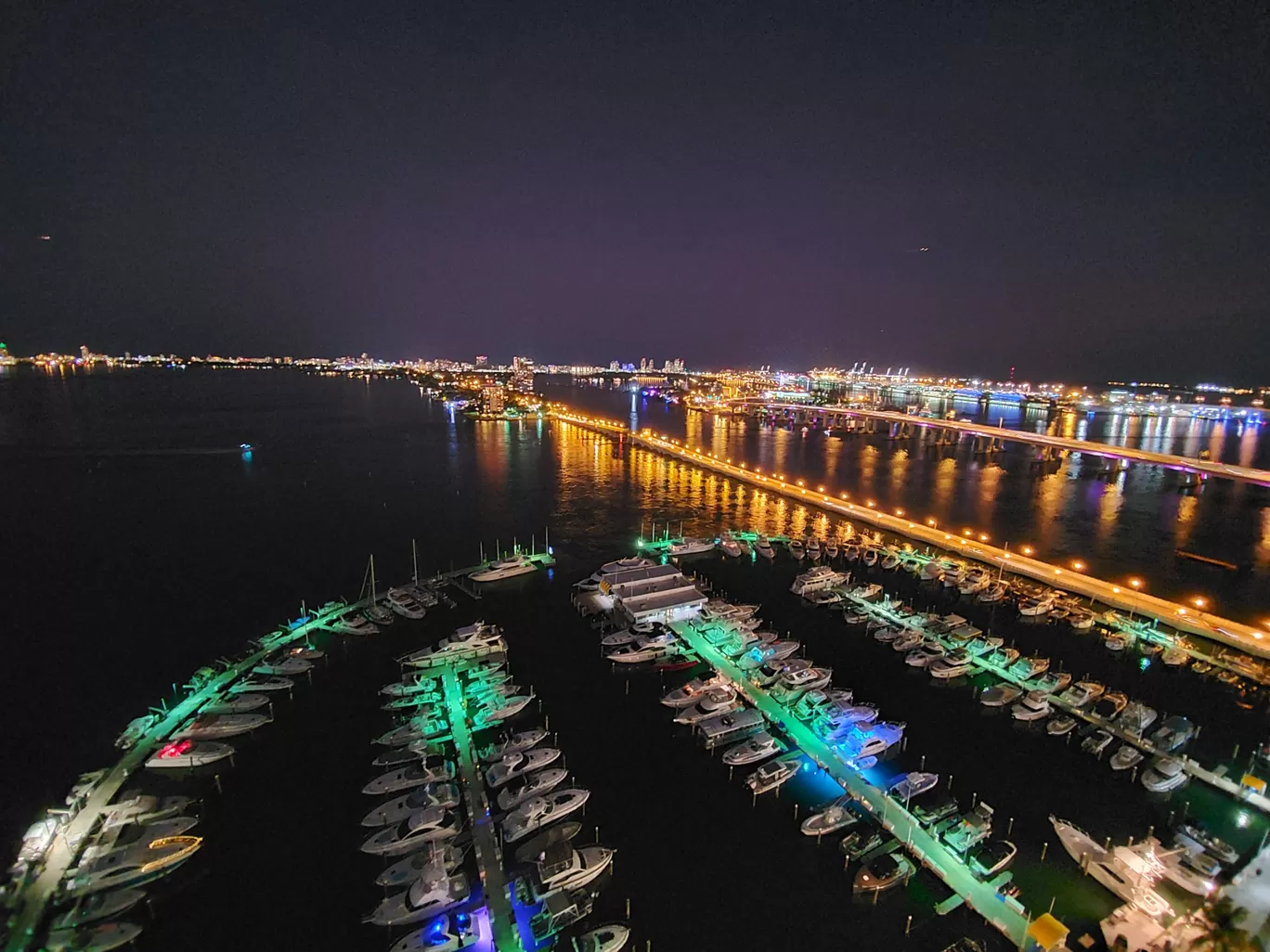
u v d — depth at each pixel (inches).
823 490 5954.7
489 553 4119.1
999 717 2322.8
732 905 1571.1
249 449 7578.7
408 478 6328.7
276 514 4936.0
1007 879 1610.5
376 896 1587.1
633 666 2657.5
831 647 2847.0
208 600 3329.2
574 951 1433.3
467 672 2598.4
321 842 1750.7
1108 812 1861.5
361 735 2212.1
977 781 1984.5
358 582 3607.3
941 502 5580.7
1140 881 1561.3
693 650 2760.8
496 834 1772.9
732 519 4945.9
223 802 1892.2
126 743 2134.6
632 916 1540.4
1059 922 1493.6
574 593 3417.8
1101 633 2967.5
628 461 7372.1
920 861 1676.9
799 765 2037.4
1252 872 1573.6
